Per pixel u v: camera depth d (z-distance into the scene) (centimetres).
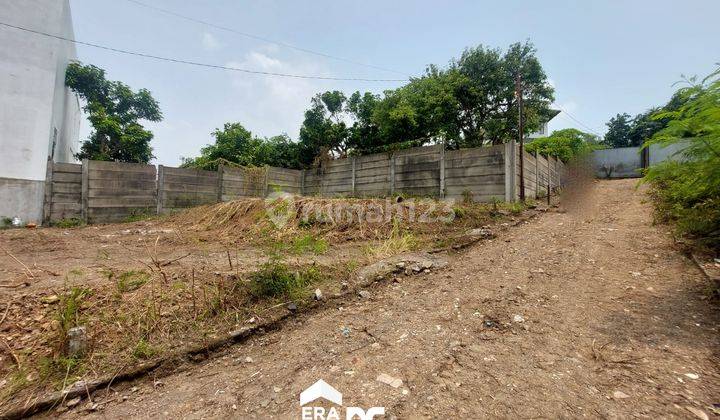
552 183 1236
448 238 562
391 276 385
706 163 270
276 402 174
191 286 300
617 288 325
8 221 803
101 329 228
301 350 231
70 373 192
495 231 611
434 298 323
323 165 1300
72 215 872
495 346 227
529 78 1518
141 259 437
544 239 541
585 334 240
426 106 1386
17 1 933
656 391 172
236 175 1169
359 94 1752
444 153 938
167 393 186
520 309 290
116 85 1412
